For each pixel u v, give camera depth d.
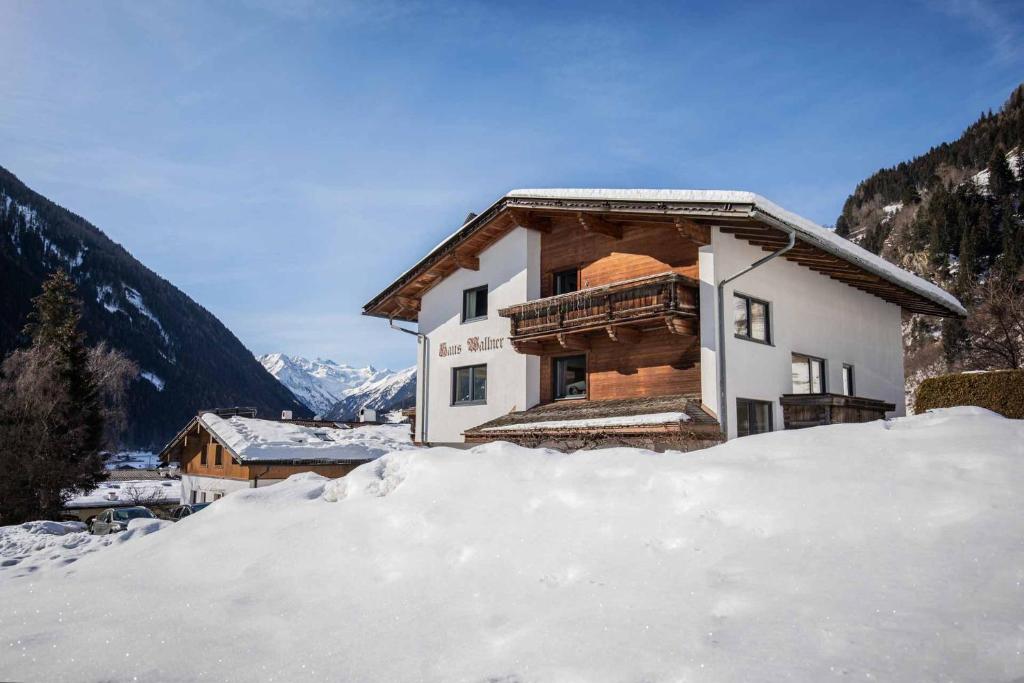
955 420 6.13
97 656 4.74
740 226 15.30
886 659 3.24
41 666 4.67
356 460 31.28
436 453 8.02
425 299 23.80
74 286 61.47
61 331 46.47
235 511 7.87
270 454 29.45
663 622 3.94
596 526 5.40
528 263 20.11
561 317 17.86
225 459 32.22
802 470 5.43
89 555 8.16
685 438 14.28
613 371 17.66
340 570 5.83
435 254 22.06
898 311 23.06
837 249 15.41
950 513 4.43
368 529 6.45
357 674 4.05
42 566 8.23
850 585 3.93
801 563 4.28
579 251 19.06
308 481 8.87
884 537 4.36
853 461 5.46
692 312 15.72
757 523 4.88
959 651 3.21
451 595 4.99
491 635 4.30
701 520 5.09
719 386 15.19
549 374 19.44
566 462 6.82
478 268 21.91
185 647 4.73
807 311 18.34
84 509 39.88
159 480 60.66
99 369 63.41
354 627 4.75
